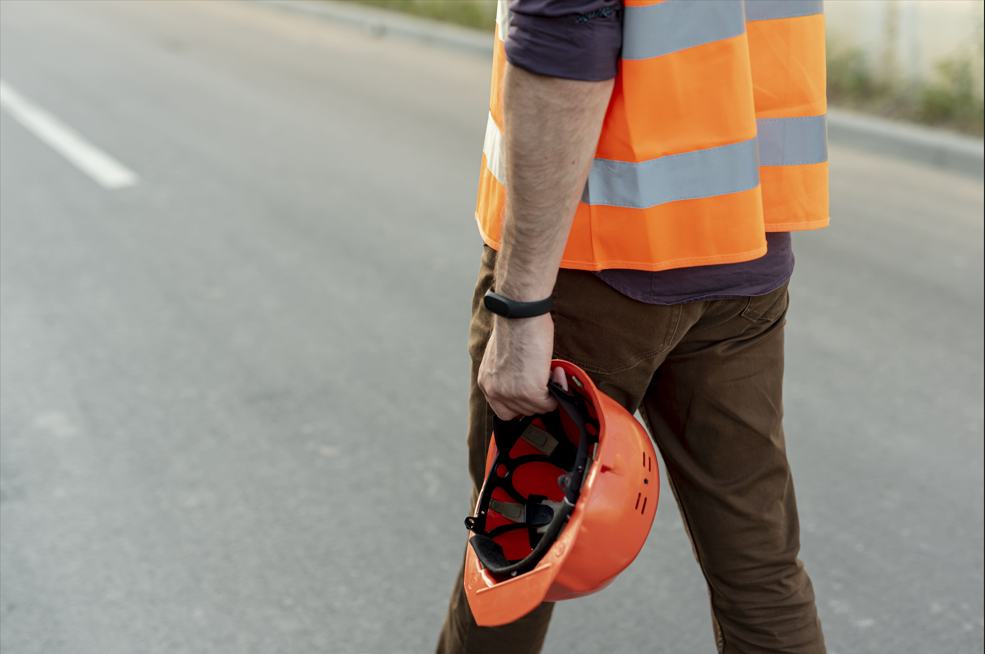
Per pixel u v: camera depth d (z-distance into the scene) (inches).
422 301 158.2
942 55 291.1
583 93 41.3
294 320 149.5
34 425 118.0
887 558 98.4
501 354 48.9
